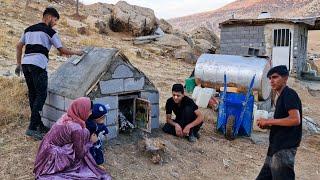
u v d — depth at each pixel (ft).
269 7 288.92
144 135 13.12
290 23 40.16
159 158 11.88
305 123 19.85
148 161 11.83
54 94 12.51
